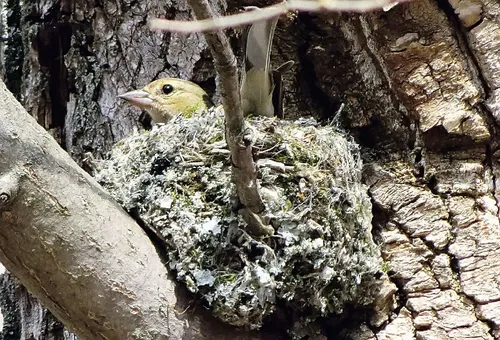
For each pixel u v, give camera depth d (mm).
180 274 4590
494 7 5492
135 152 5254
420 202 5453
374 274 5125
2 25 7305
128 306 4355
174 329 4473
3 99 4156
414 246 5352
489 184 5426
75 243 4219
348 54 6008
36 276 4250
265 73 5898
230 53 3430
